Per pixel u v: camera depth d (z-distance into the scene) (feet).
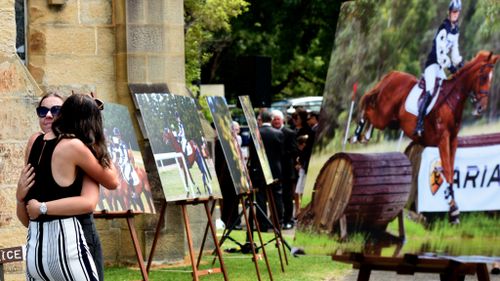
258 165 67.72
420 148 23.06
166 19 53.36
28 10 51.80
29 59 51.90
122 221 52.47
